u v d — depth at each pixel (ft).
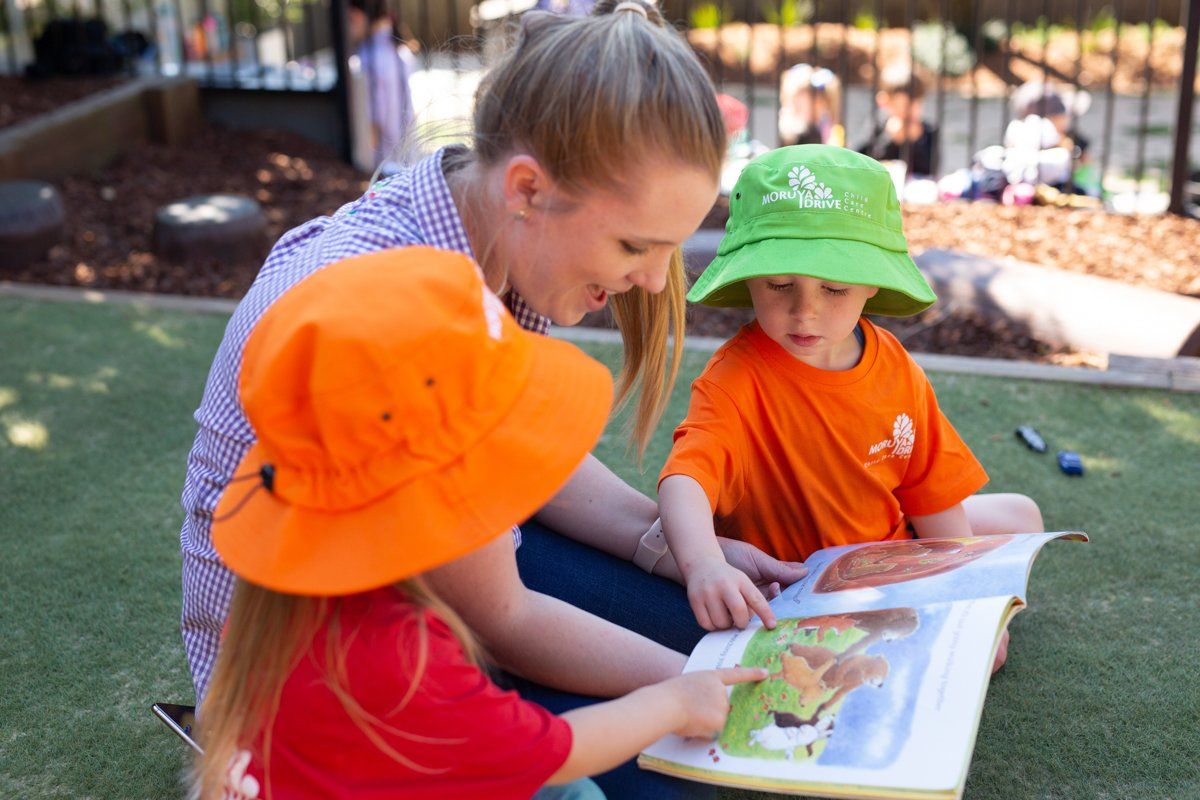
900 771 4.21
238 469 4.18
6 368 11.85
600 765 4.26
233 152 20.66
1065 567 8.02
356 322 3.69
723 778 4.45
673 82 4.23
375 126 20.84
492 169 4.59
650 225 4.36
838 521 6.48
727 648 5.12
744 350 6.46
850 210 5.99
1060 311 12.40
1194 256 14.62
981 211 16.75
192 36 29.71
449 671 4.01
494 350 3.94
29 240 15.31
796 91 20.38
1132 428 10.11
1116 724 6.45
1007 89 19.60
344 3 20.15
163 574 8.18
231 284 14.93
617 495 6.30
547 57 4.33
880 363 6.46
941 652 4.66
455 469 3.83
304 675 4.03
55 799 6.12
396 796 4.05
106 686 7.02
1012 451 9.72
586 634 4.92
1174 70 34.76
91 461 9.85
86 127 19.08
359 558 3.77
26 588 8.00
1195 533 8.38
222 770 4.17
